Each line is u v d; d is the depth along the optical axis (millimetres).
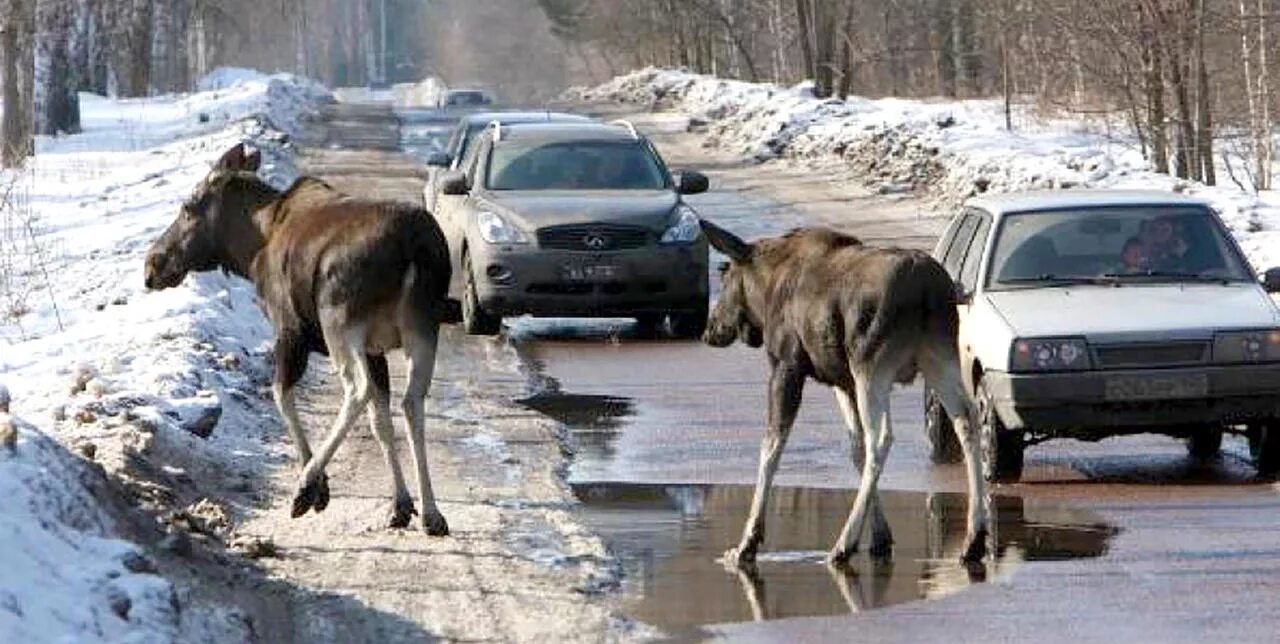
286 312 30172
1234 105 84250
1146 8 74875
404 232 28531
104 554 23250
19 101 100812
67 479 25344
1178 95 74750
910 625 24359
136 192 77625
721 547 29031
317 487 28938
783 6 168750
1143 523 30266
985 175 80438
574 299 51156
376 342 28859
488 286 51281
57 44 119562
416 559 27484
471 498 31750
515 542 28672
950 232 39219
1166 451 36938
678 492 33094
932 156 88938
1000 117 99250
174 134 116375
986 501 28109
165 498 28734
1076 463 35844
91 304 47750
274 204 31031
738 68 196750
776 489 33375
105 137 117188
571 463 35500
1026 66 106250
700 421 39875
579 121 58438
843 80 130125
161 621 21875
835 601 25688
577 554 28094
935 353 27953
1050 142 86062
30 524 22859
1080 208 37156
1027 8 93500
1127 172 72188
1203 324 33594
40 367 39156
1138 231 36656
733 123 121375
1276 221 60219
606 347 50719
